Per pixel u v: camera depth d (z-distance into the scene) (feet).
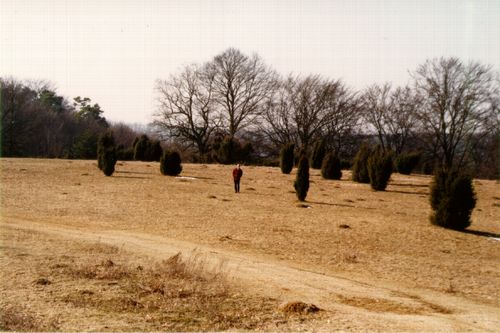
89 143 210.59
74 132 278.87
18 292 27.14
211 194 85.71
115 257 38.81
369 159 102.58
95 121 314.76
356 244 52.39
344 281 37.86
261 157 230.07
